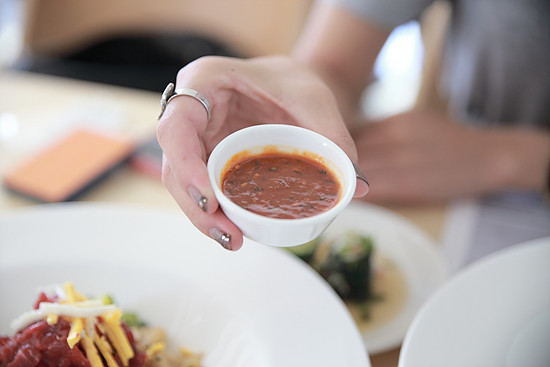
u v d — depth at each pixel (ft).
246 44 3.01
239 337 1.44
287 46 2.93
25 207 1.91
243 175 1.15
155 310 1.54
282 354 1.38
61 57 3.24
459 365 1.21
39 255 1.58
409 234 1.90
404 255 1.84
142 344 1.43
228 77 1.30
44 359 1.30
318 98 1.32
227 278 1.52
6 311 1.52
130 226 1.63
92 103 2.42
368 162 2.23
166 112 1.20
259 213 1.09
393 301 1.72
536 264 1.39
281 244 1.10
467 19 2.75
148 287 1.56
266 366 1.36
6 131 2.21
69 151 2.06
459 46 2.86
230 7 2.99
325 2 2.56
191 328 1.51
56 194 1.91
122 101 2.46
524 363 1.22
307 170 1.17
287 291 1.48
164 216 1.65
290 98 1.31
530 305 1.32
